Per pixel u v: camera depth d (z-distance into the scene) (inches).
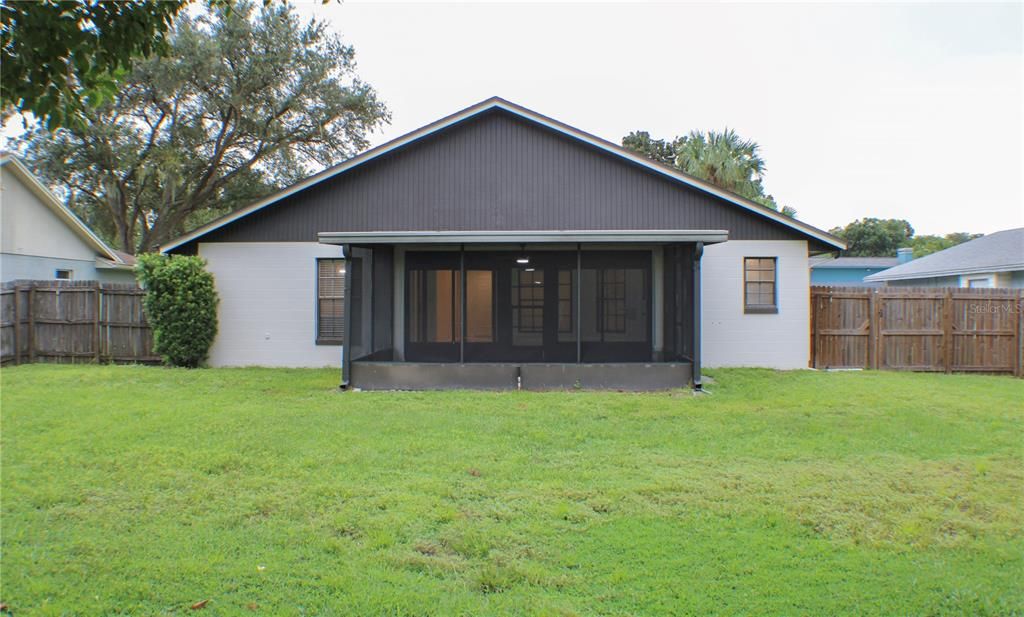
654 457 209.9
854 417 272.2
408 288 434.0
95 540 140.5
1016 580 124.3
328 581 121.1
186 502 165.3
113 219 975.0
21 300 459.8
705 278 434.3
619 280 424.8
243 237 447.2
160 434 235.6
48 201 572.7
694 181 427.8
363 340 375.6
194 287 430.3
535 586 120.3
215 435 234.7
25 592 116.5
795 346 431.8
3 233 524.1
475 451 215.2
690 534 145.2
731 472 192.7
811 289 441.7
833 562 131.4
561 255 428.5
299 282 444.8
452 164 439.8
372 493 171.9
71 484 178.5
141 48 127.2
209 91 834.8
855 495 172.2
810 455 213.8
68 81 135.2
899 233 1589.6
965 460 208.4
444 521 152.5
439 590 118.3
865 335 441.1
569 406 292.2
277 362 445.7
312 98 902.4
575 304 426.9
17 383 353.1
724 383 362.6
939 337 437.7
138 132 827.4
